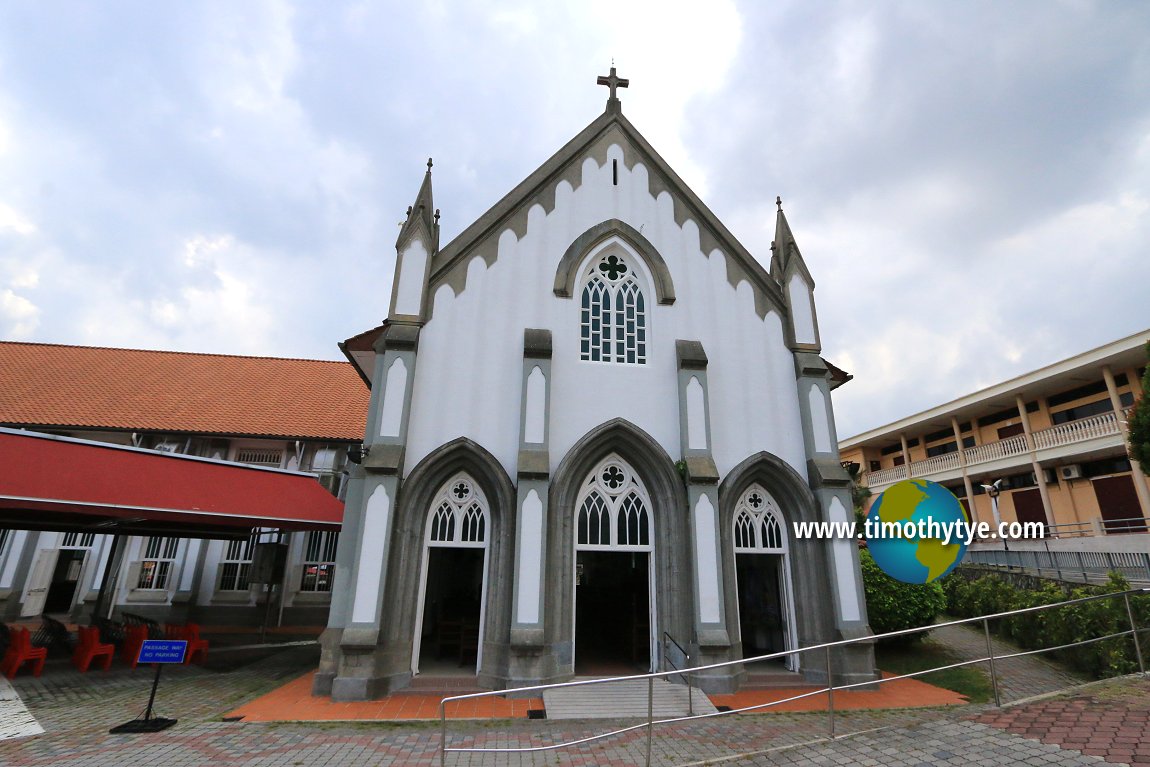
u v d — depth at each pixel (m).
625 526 12.92
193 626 14.99
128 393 24.58
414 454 12.40
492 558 12.23
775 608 14.36
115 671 13.55
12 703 10.59
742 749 8.28
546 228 14.62
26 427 21.44
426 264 13.59
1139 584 15.71
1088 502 27.50
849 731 9.01
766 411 14.02
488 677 11.48
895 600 14.47
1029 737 7.34
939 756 7.06
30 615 21.56
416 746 8.47
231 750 8.21
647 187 15.48
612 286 14.72
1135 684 8.98
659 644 12.24
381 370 13.03
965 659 13.91
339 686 10.72
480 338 13.45
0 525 14.06
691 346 13.88
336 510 16.42
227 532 17.44
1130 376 26.25
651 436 13.20
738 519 13.41
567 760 7.94
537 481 12.04
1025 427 30.02
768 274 15.73
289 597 21.98
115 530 15.62
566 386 13.37
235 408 24.61
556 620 11.73
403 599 11.67
